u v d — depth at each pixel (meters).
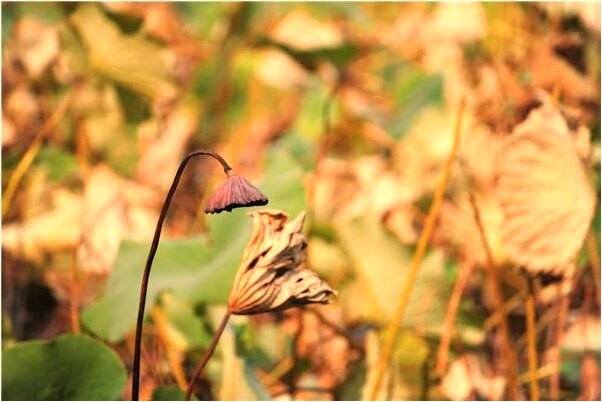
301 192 4.95
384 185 5.49
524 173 4.91
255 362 5.06
